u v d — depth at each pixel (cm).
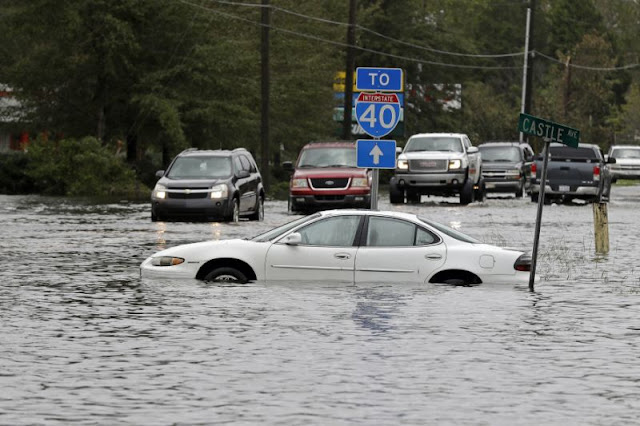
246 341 3341
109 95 15338
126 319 3750
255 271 4562
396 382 2780
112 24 14662
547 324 3709
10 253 6056
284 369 2931
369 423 2370
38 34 15425
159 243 6694
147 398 2597
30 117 15700
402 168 11500
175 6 15025
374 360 3061
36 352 3170
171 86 15200
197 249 4619
